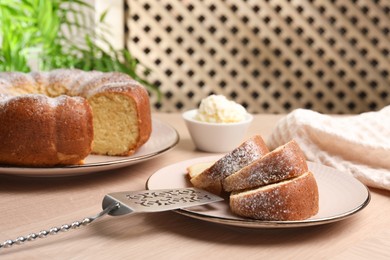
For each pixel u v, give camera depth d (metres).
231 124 0.93
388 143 0.91
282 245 0.68
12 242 0.63
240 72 2.36
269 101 2.38
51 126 0.80
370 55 2.28
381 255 0.66
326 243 0.68
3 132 0.80
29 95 0.82
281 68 2.34
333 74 2.33
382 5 2.22
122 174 0.85
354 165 0.86
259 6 2.29
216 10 2.30
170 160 0.91
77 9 2.20
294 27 2.29
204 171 0.75
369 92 2.33
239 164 0.74
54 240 0.67
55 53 1.79
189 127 0.95
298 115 0.94
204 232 0.70
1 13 1.75
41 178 0.83
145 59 2.37
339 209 0.72
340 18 2.26
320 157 0.89
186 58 2.37
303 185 0.69
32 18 1.75
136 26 2.34
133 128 0.90
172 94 2.41
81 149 0.82
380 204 0.78
